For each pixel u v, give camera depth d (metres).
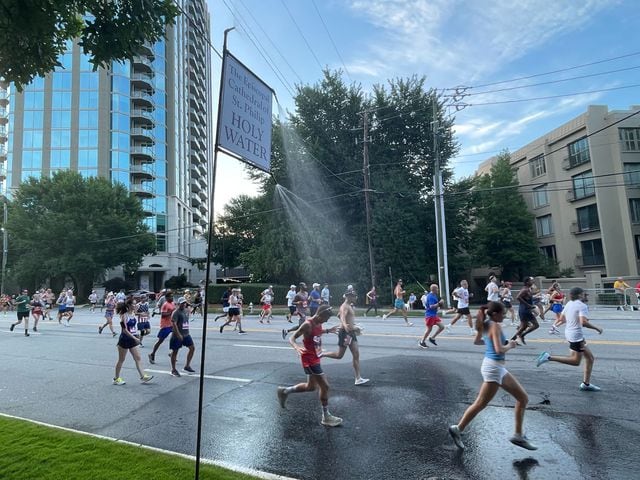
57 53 4.75
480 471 4.29
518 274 40.78
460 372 8.24
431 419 5.77
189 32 80.56
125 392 7.61
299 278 35.25
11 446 4.77
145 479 3.94
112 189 49.97
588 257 35.59
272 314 26.55
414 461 4.54
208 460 4.57
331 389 7.31
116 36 4.60
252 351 11.32
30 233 44.56
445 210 34.94
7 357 11.62
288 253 33.34
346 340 7.56
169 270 64.06
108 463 4.30
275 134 35.12
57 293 52.28
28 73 4.61
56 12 4.45
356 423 5.71
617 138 33.81
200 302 25.20
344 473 4.32
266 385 7.77
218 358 10.48
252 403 6.72
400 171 34.66
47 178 47.72
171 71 69.56
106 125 60.62
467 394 6.82
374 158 35.28
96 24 4.55
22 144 59.44
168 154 67.88
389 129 35.81
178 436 5.43
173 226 66.38
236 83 4.38
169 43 69.75
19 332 17.88
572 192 36.62
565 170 37.59
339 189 34.38
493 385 4.79
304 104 35.78
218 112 4.14
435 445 4.94
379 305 31.33
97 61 4.71
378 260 31.91
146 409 6.60
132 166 61.91
